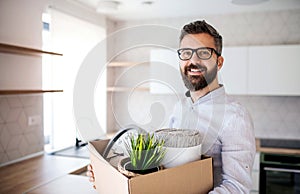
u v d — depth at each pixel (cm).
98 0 262
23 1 211
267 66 276
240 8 295
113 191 66
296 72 268
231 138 83
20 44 209
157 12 305
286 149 263
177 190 68
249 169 82
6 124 203
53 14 239
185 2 270
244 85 283
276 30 306
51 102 229
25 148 219
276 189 246
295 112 305
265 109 313
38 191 140
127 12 301
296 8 297
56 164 199
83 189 140
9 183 158
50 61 230
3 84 196
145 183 62
